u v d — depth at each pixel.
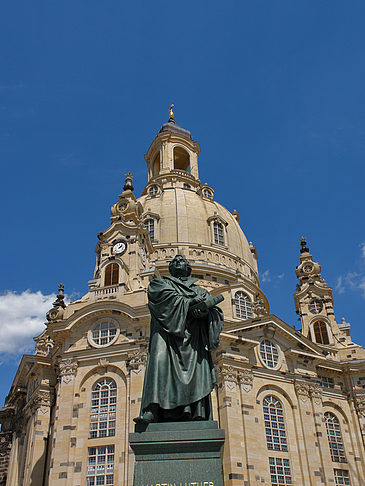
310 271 81.44
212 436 11.12
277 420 54.91
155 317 12.70
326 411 62.38
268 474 50.66
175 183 94.88
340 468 58.91
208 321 12.93
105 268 61.22
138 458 11.07
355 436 62.25
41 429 55.59
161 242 78.50
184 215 82.06
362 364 66.12
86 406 50.56
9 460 65.19
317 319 75.25
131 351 51.75
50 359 60.34
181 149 108.31
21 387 67.00
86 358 52.97
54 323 55.59
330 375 65.81
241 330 58.41
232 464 48.31
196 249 78.19
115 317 54.84
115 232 65.31
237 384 54.12
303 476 52.41
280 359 58.91
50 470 46.78
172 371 12.11
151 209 83.25
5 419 71.94
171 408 11.67
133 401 48.69
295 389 58.03
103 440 47.97
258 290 81.38
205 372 12.28
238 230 88.62
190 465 10.88
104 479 45.88
